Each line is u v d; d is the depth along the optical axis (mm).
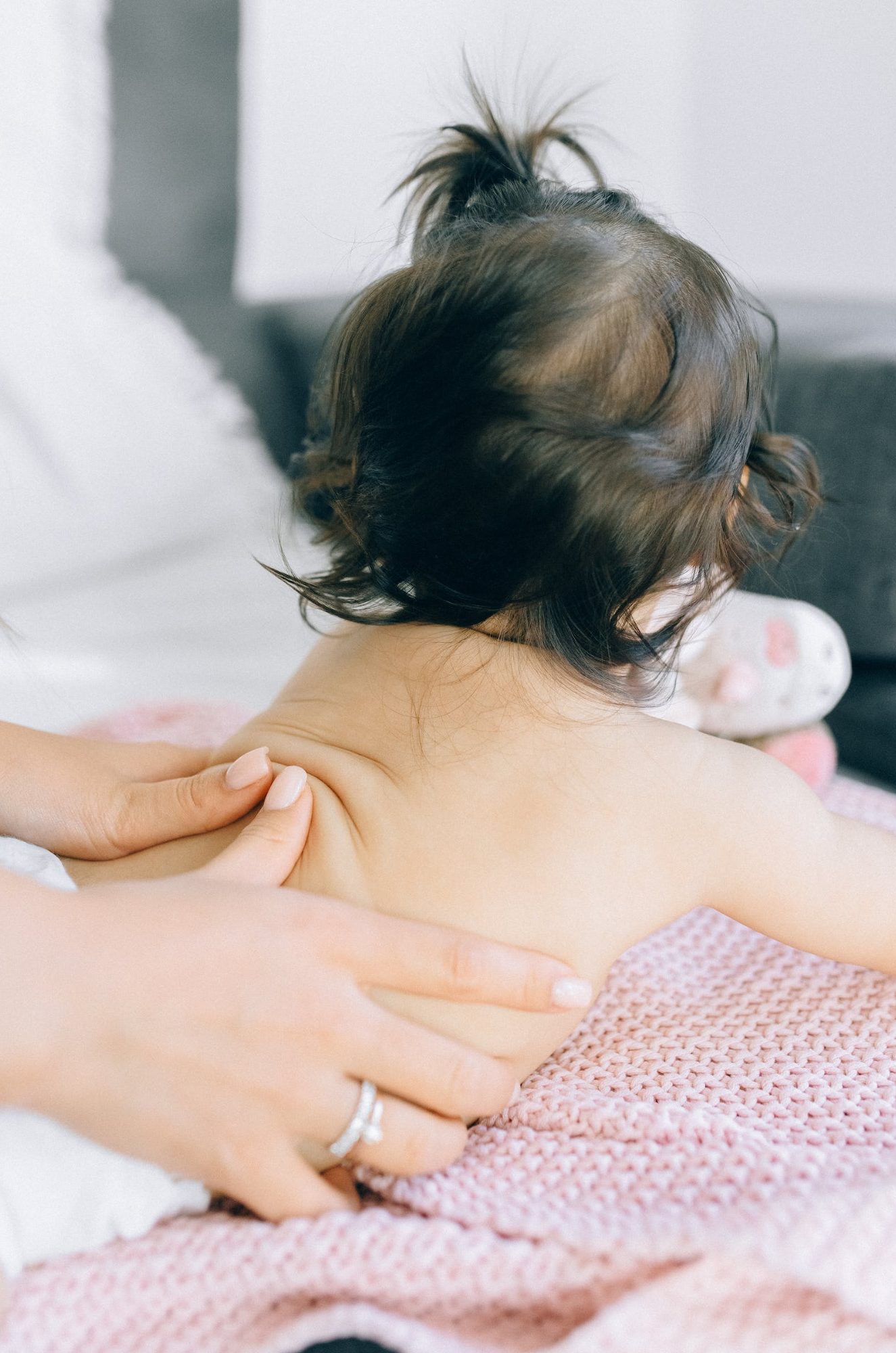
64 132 1476
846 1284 457
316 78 1807
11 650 1246
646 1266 500
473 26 1886
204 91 1587
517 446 625
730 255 2006
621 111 1954
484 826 634
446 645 684
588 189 809
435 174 871
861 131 1865
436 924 608
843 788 1023
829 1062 691
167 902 537
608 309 646
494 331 639
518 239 675
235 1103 519
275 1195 535
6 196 1424
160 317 1529
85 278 1475
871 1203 494
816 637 1000
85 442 1392
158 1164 541
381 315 701
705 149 2004
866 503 1163
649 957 811
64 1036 501
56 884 632
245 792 656
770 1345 466
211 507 1503
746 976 787
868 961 712
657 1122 626
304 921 544
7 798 700
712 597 759
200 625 1339
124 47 1520
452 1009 612
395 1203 591
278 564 1423
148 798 684
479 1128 654
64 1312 531
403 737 669
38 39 1441
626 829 648
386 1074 534
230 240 1647
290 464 1551
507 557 648
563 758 655
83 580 1414
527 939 617
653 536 659
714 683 997
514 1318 523
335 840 627
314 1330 500
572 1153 611
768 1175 582
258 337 1618
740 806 670
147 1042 508
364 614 738
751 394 722
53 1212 549
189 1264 537
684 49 1965
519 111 1298
